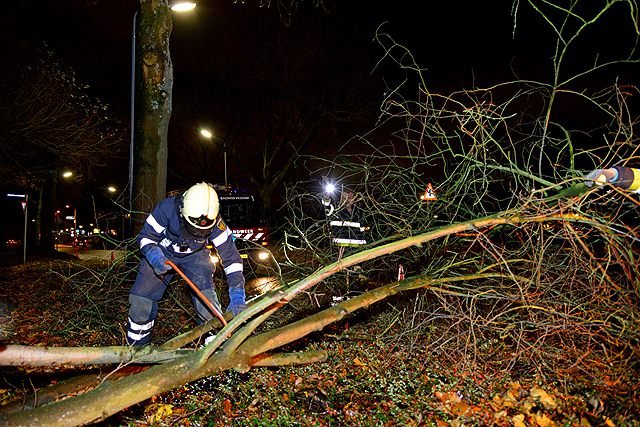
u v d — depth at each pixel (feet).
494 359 12.75
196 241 12.33
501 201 15.07
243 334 10.17
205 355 9.48
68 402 8.17
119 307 19.69
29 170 58.49
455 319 15.10
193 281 12.89
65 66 57.06
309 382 11.83
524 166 13.85
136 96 23.63
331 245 19.24
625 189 10.41
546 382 10.96
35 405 9.64
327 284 19.67
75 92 47.11
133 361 10.30
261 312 10.82
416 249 19.04
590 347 12.25
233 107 79.25
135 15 23.88
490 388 10.79
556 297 12.75
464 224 10.83
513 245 16.83
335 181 19.92
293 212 19.79
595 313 11.95
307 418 9.71
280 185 81.20
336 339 15.35
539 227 12.30
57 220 95.91
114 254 23.12
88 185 90.79
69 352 9.45
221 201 39.68
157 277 12.52
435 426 9.09
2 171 52.21
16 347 8.85
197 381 11.71
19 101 41.86
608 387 9.95
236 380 11.77
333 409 10.29
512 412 9.54
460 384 11.14
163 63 23.53
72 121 48.08
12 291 29.22
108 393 8.46
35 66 43.09
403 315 16.05
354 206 19.19
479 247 17.20
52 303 22.26
